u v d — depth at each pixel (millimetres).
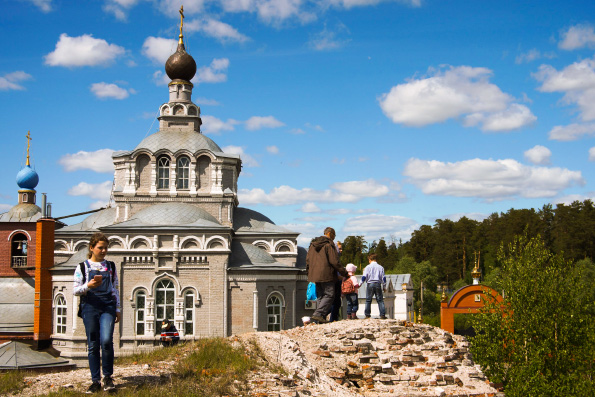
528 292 36625
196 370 17891
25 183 73688
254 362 18984
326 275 23562
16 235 70438
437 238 166625
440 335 22938
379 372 20578
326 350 21000
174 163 58750
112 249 51344
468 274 151125
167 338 30656
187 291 51531
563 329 35125
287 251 58656
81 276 15742
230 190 59062
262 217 62938
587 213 135125
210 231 51969
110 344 15711
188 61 64125
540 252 38594
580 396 33156
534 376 32938
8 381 17703
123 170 59531
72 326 53781
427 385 20375
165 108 63062
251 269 51844
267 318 52188
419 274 126500
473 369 21844
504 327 36125
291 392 16688
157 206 56062
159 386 16312
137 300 51219
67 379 17766
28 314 65312
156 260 51438
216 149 61781
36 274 56250
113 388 15680
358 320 23375
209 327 51125
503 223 156250
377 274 24938
